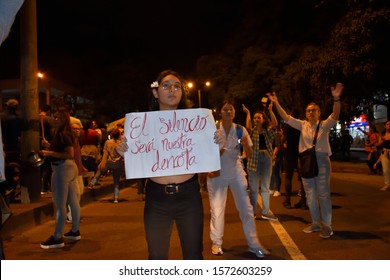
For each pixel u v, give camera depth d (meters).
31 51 9.07
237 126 5.68
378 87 19.14
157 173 3.33
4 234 6.86
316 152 6.46
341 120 23.14
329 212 6.44
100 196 11.66
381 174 16.12
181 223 3.34
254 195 7.56
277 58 28.73
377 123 32.44
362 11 17.06
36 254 5.85
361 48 16.81
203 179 12.22
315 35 27.08
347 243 6.08
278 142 10.78
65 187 6.18
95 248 6.14
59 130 6.10
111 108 35.34
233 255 5.58
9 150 8.72
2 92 23.94
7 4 2.93
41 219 8.15
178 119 3.42
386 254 5.50
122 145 3.34
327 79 19.00
